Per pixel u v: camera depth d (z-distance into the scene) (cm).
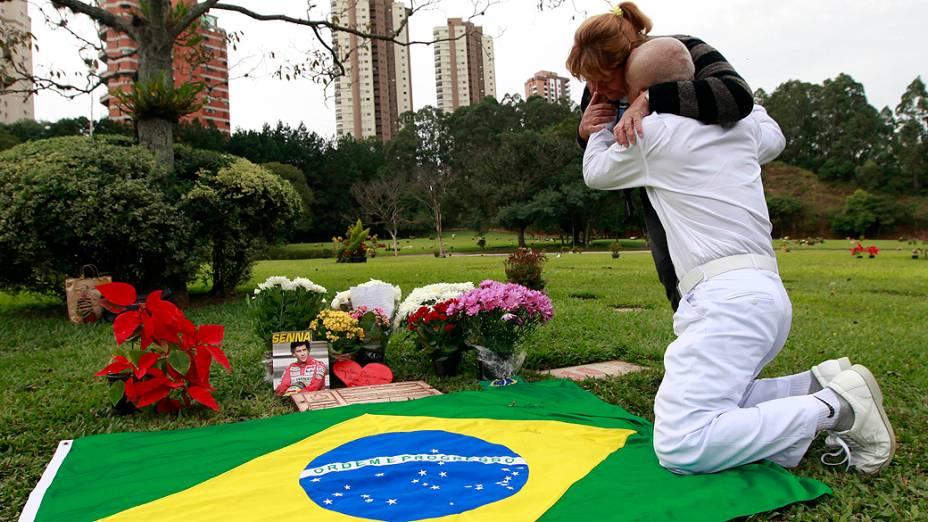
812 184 6844
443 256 3388
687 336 246
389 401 384
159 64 972
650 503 217
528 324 440
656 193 269
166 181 910
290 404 398
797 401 245
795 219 5934
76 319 788
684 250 258
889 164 6538
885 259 2197
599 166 280
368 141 7012
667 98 252
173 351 366
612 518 205
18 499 252
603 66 264
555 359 511
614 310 800
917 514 219
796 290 1072
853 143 6969
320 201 5419
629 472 248
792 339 570
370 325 476
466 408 351
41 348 622
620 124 265
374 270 1870
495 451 275
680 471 244
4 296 1166
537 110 6081
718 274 249
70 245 847
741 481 234
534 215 4253
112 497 232
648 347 539
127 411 376
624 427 315
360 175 5728
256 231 1023
